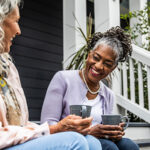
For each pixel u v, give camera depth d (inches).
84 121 48.6
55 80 72.0
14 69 57.3
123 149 68.1
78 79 73.2
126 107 136.0
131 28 171.2
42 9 203.8
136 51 133.9
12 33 48.8
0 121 45.6
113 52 69.5
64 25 159.8
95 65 69.8
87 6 235.6
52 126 49.3
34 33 197.3
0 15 45.6
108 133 64.5
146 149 108.9
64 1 161.0
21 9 191.5
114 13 151.6
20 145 43.1
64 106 71.2
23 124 52.6
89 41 76.4
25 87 186.9
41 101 194.4
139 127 127.8
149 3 180.7
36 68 195.0
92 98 74.6
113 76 134.4
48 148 41.8
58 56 209.0
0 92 49.1
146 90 148.6
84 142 41.9
